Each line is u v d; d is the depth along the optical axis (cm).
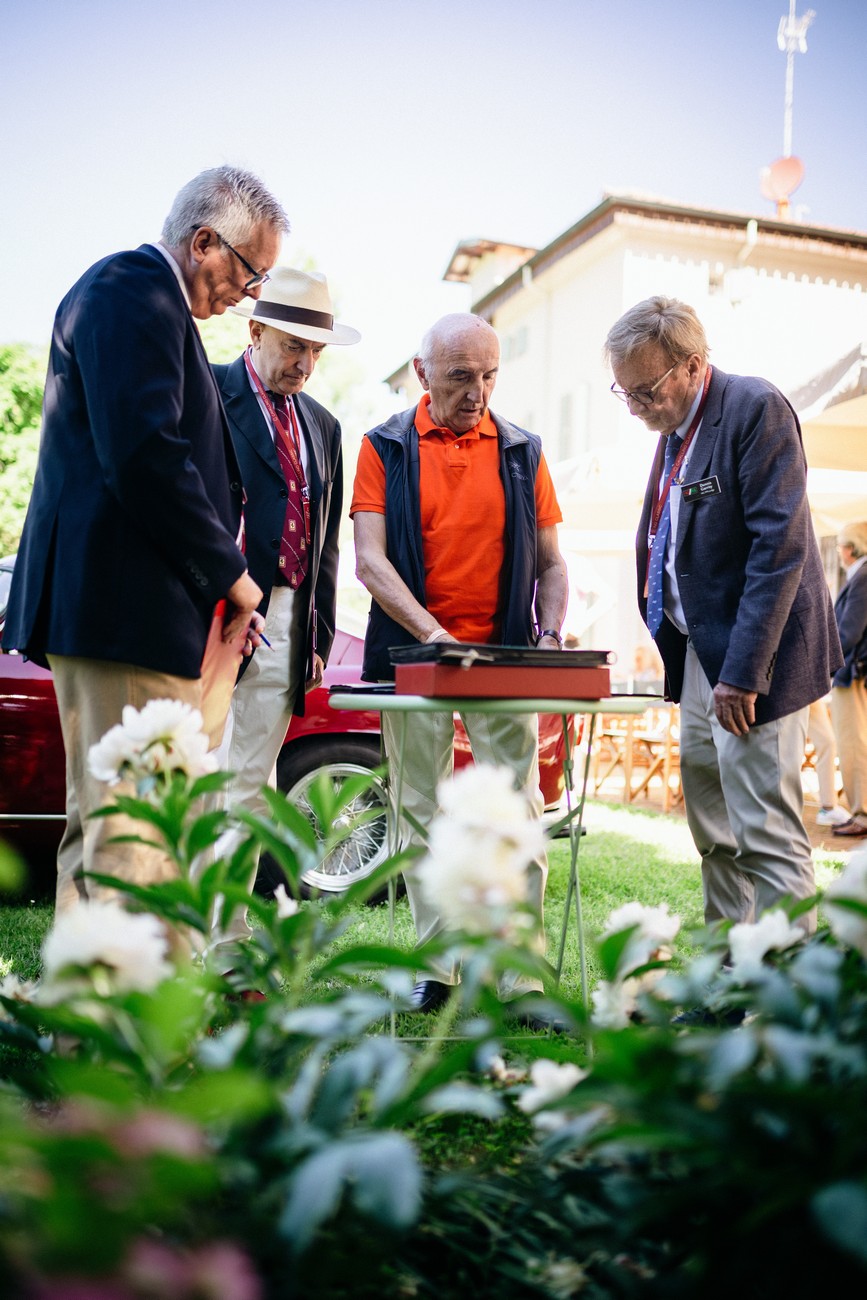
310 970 302
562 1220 121
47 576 229
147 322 225
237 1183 103
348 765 491
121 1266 74
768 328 1786
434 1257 121
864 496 763
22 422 1830
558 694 236
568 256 1844
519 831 117
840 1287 97
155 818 137
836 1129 98
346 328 344
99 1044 109
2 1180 88
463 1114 158
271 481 322
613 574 1781
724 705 271
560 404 1944
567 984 307
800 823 279
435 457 313
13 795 462
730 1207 100
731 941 142
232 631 248
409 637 311
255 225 249
